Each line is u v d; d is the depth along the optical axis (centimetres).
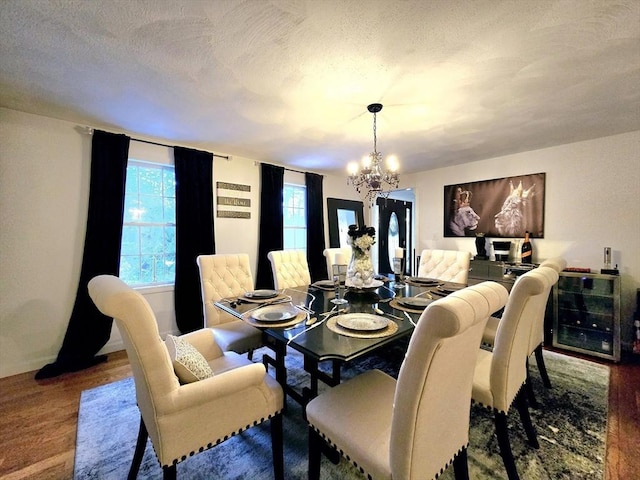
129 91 213
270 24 143
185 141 329
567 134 307
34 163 258
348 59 173
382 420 115
